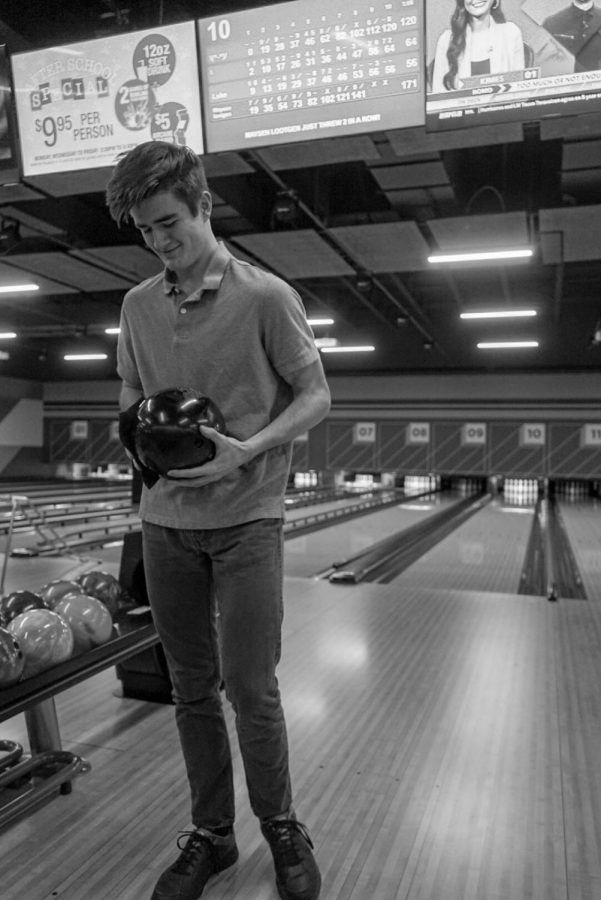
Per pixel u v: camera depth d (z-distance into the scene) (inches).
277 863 44.0
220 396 41.8
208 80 92.4
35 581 159.9
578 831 53.5
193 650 45.1
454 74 84.4
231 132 93.0
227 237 180.4
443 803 57.7
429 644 104.7
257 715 42.5
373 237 175.8
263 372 42.0
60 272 217.9
